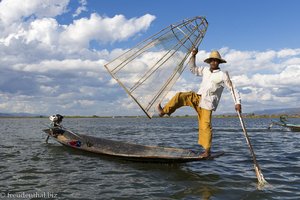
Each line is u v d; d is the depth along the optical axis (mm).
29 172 10078
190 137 24484
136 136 25688
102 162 11656
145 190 7961
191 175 9477
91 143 14680
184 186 8289
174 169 10312
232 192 7719
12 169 10523
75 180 9023
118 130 36062
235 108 8172
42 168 10695
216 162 11586
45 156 13133
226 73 8102
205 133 8641
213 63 8305
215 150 15359
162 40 8273
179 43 8273
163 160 10375
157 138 23531
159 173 9781
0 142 18938
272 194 7543
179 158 9711
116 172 9984
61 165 11180
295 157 13031
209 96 8336
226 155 13445
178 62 8234
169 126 49438
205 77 8414
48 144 17344
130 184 8547
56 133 17281
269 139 22031
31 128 40375
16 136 24094
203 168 10461
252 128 39000
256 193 7625
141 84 8203
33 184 8594
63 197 7410
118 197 7402
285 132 30000
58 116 17078
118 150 12930
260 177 8492
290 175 9531
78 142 14414
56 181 8922
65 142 14805
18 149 15367
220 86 8305
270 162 11742
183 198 7293
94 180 9031
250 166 10867
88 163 11508
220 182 8656
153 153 11703
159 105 8180
